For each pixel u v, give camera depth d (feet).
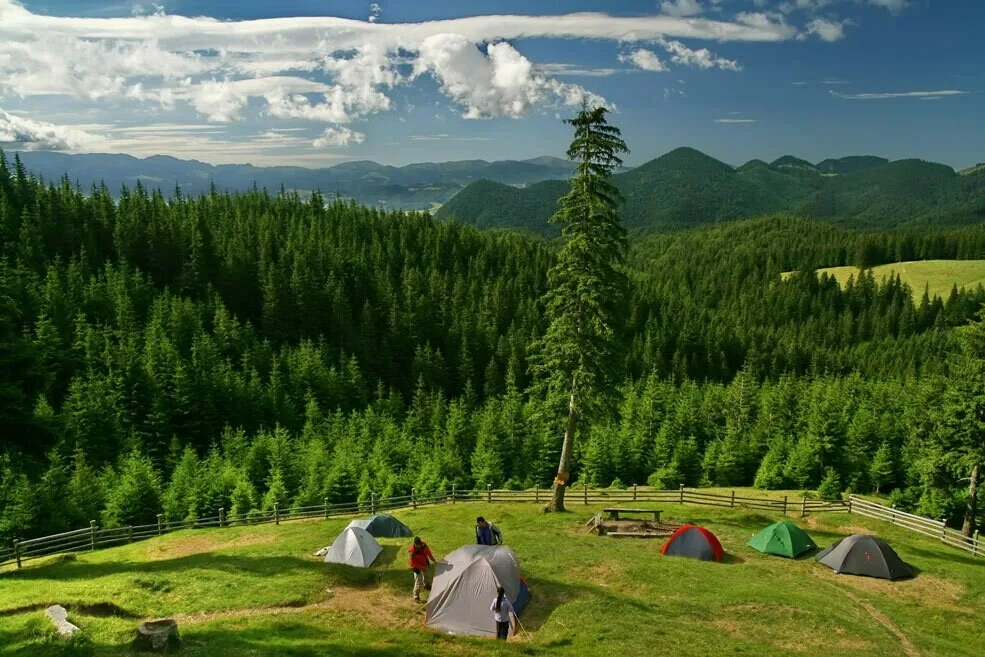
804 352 496.23
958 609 70.44
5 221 399.03
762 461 237.86
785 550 86.99
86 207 450.71
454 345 409.69
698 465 243.40
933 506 161.58
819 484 227.40
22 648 46.01
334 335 393.70
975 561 93.04
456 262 570.46
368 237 591.37
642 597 67.72
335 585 69.46
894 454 229.86
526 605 63.72
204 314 363.15
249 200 622.13
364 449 236.02
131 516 164.96
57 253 390.42
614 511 97.55
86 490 169.17
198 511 174.50
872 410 284.82
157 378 265.95
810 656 55.01
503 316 466.29
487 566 60.29
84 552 94.27
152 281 393.70
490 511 110.22
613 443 241.35
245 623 57.16
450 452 239.91
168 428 249.34
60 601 59.88
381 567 75.66
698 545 83.46
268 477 210.18
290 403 293.64
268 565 76.02
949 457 122.21
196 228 437.58
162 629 47.75
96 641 49.06
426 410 315.58
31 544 88.02
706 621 61.82
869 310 654.53
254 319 405.80
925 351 509.76
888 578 78.38
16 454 78.59
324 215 627.87
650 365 421.18
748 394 304.71
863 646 57.72
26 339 79.00
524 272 561.43
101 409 233.14
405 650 52.39
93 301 331.16
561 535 92.53
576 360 101.50
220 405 274.98
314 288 405.59
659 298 564.30
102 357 272.51
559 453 242.37
